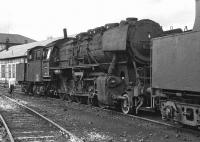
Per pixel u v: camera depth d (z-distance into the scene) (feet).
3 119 39.70
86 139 28.14
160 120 39.45
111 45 46.60
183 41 31.76
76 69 61.57
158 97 37.78
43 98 77.87
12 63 184.44
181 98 33.73
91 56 56.34
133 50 43.91
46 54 77.41
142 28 44.98
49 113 47.06
